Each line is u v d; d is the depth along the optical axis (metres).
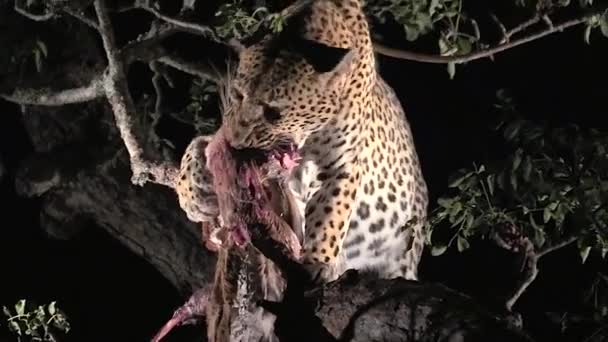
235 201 7.33
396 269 8.77
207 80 9.91
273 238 7.29
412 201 8.89
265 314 7.21
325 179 8.00
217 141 7.46
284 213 7.61
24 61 10.07
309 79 7.46
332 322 6.81
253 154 7.51
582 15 8.71
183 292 10.02
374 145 8.45
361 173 8.26
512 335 6.14
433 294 6.65
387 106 8.84
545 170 7.64
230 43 8.45
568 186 7.54
